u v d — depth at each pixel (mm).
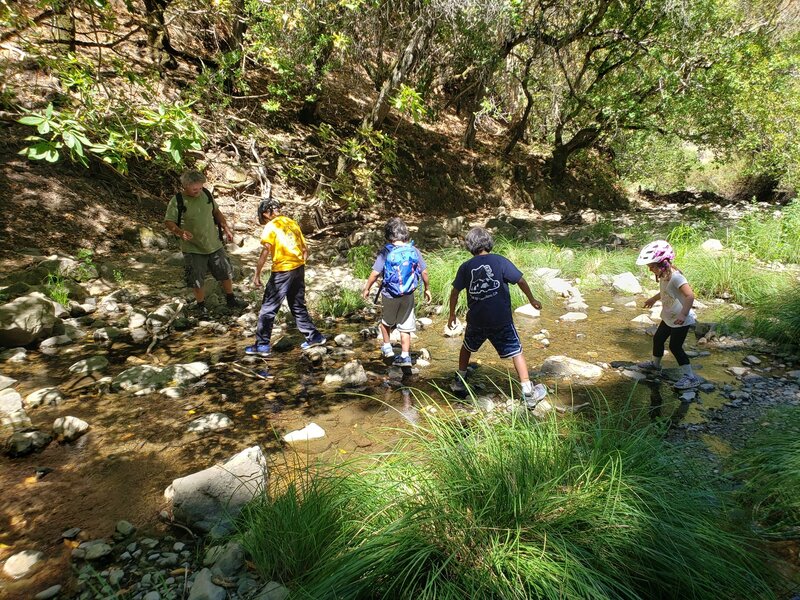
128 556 2717
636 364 5406
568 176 20078
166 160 8195
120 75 5273
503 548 2344
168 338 5973
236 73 9031
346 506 2738
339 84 16609
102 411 4277
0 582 2531
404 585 2320
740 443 3811
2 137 9133
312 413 4348
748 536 2742
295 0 7211
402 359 5297
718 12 14398
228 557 2592
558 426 3281
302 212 11484
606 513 2500
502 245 10109
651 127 17266
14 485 3305
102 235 8820
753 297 7434
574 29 15023
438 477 2832
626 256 9789
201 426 4027
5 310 5414
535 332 6492
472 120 17875
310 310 7215
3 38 4879
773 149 15828
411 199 15273
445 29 12055
